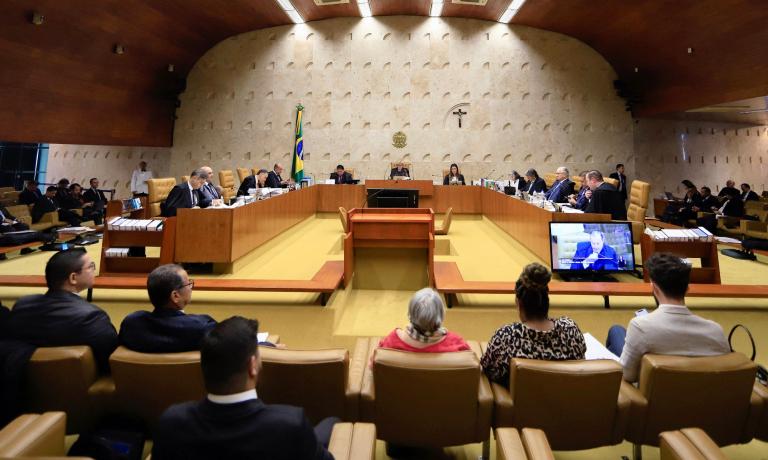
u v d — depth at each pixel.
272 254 5.61
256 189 6.48
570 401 1.74
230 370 1.11
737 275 4.70
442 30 11.14
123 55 9.18
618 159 11.33
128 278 3.87
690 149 11.77
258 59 11.32
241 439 1.05
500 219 7.39
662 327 1.84
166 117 11.28
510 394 1.84
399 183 9.02
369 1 10.30
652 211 11.61
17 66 7.55
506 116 11.18
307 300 3.77
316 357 1.79
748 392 1.75
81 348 1.88
